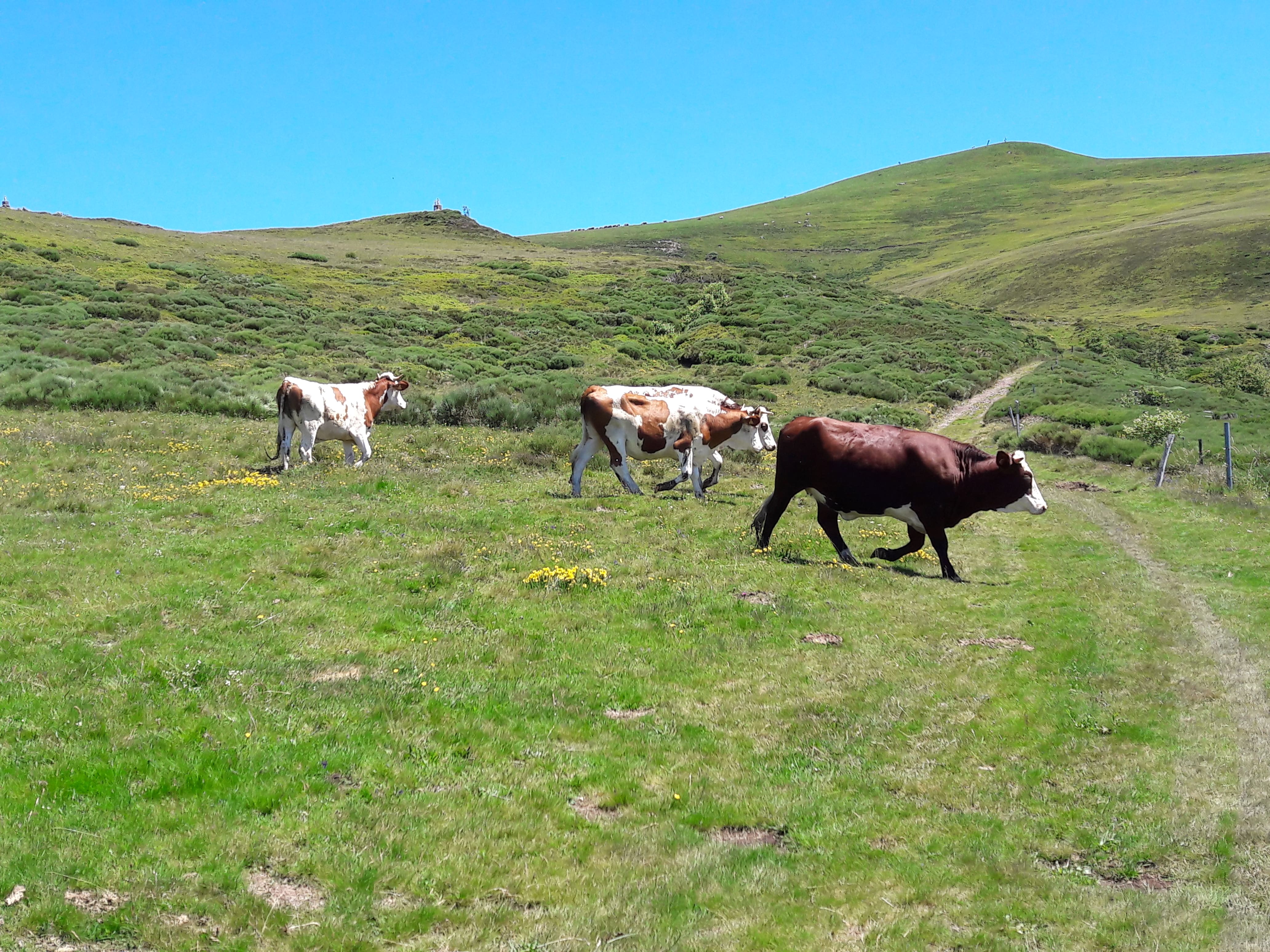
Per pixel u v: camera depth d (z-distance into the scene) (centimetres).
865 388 5222
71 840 572
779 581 1341
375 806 647
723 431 1998
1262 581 1449
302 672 882
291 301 7150
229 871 557
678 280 10831
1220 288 12862
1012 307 13862
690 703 909
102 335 4412
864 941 543
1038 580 1472
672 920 555
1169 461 2952
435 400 3186
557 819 670
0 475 1655
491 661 976
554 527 1570
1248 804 717
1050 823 694
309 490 1728
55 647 884
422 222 17050
